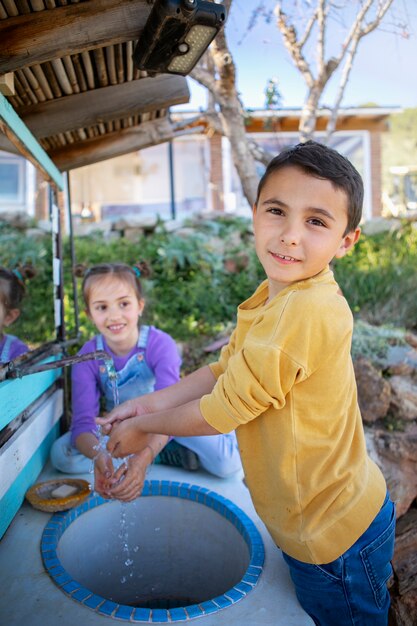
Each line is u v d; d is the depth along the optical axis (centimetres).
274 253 120
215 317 404
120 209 1085
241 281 435
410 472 245
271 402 116
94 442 196
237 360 119
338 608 128
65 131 224
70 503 172
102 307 215
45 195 976
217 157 1029
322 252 118
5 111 158
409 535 222
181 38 153
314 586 127
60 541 165
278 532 130
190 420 127
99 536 186
